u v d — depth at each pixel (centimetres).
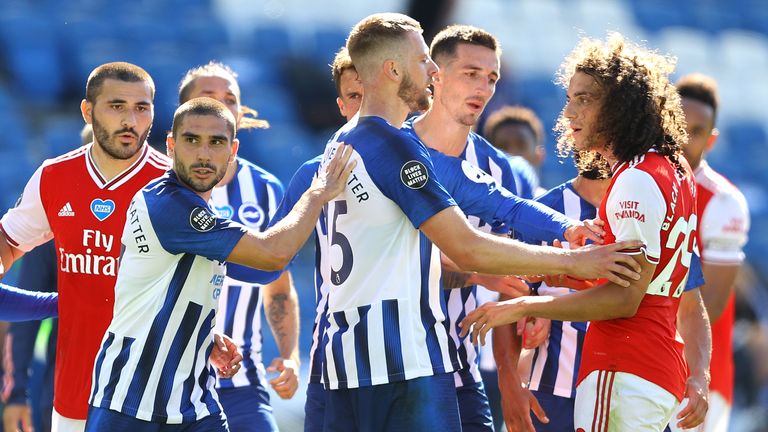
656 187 1473
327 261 1769
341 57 1997
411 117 2031
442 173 1688
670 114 1545
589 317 1498
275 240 1472
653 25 6825
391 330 1466
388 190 1476
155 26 5538
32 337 2214
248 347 2005
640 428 1495
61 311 1764
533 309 1519
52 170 1775
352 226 1498
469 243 1467
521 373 1950
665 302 1527
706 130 2162
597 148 1565
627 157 1527
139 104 1731
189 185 1534
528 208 1645
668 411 1512
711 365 2214
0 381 2419
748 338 3269
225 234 1487
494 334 1848
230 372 1655
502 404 1852
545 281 1695
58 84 5175
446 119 1805
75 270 1752
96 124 1727
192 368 1549
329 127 5191
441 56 1789
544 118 5703
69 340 1755
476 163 1866
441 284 1582
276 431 1972
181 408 1534
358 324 1480
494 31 6338
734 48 6756
